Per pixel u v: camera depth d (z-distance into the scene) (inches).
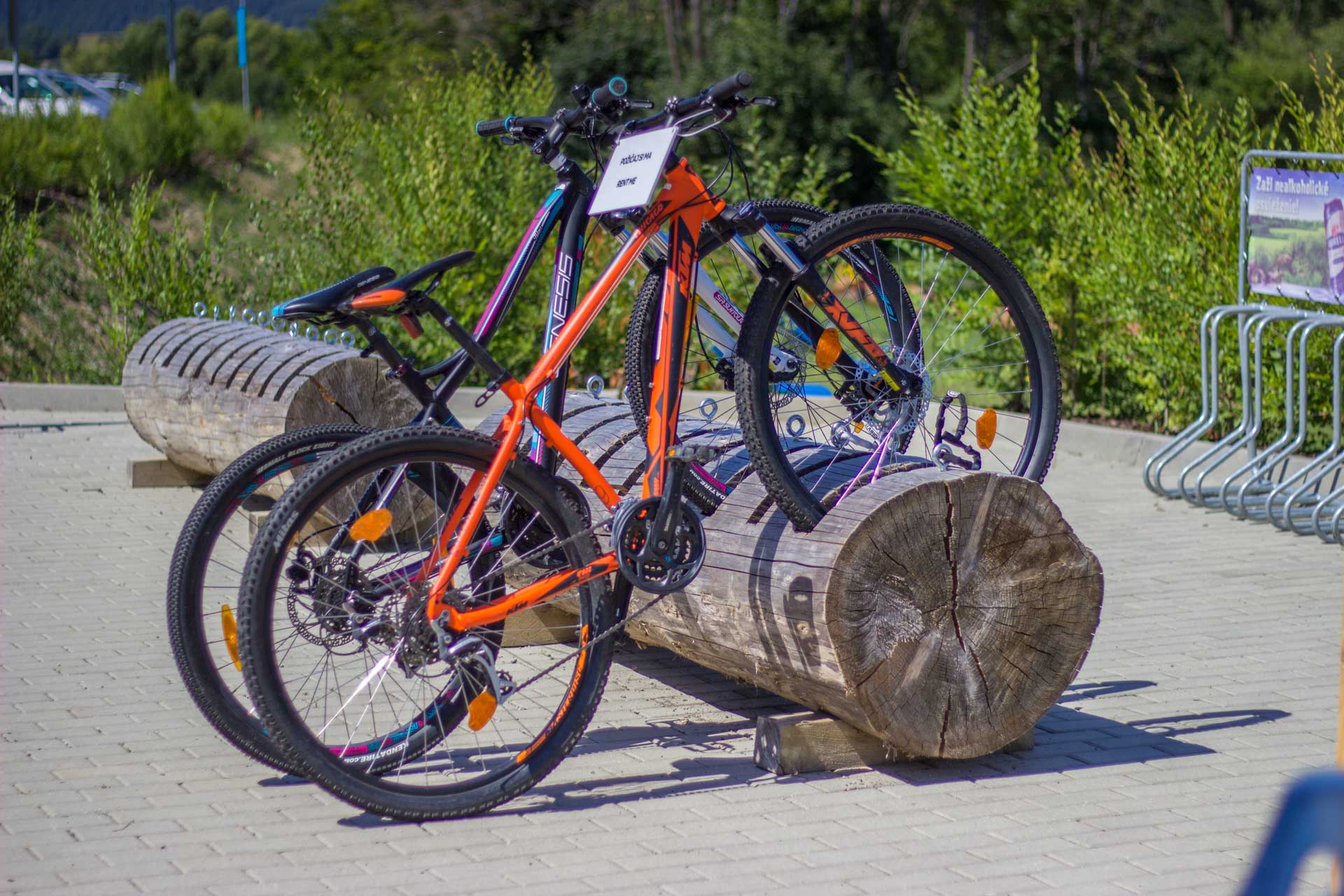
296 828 135.7
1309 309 325.7
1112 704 177.8
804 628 144.4
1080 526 285.7
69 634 204.4
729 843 132.6
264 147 781.9
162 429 298.5
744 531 155.6
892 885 122.7
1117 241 366.9
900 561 143.3
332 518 142.6
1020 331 170.2
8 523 278.8
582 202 155.9
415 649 138.9
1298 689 183.5
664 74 1141.7
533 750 142.7
